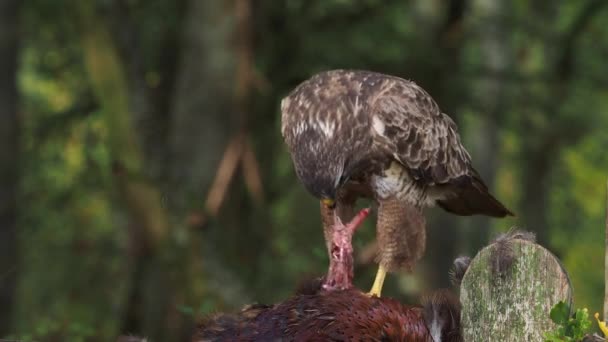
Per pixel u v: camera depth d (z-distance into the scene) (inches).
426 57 703.7
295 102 290.4
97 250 811.4
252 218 642.8
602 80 893.2
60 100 873.5
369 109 287.6
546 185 1248.8
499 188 1422.2
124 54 648.4
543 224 1189.7
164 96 709.3
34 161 805.9
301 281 228.2
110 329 692.7
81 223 826.8
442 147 305.0
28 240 816.9
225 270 570.9
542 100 826.2
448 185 315.3
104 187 775.7
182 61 640.4
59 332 407.2
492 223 1201.4
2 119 660.7
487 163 1124.5
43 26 775.1
